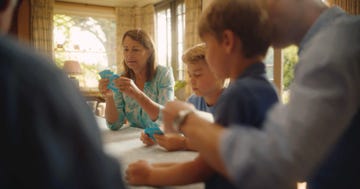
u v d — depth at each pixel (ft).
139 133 4.57
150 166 2.28
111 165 1.19
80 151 1.03
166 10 19.90
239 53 1.96
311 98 1.49
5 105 0.94
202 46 3.82
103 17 21.49
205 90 3.77
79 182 1.02
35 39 18.52
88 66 21.22
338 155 2.14
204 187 2.12
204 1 15.39
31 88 0.98
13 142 0.93
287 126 1.45
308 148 1.42
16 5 1.29
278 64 9.99
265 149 1.44
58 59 20.20
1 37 1.06
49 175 0.95
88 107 1.20
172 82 5.67
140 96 4.71
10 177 0.93
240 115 1.74
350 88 1.56
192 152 3.32
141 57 5.42
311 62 1.64
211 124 1.73
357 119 1.98
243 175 1.44
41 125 0.97
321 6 2.29
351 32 1.76
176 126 1.88
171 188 2.16
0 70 0.96
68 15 20.34
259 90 1.79
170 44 19.72
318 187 2.32
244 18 1.90
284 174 1.40
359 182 2.11
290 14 2.19
